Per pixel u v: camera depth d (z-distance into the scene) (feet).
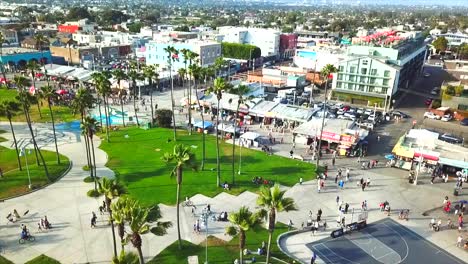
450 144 279.08
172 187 233.14
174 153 168.25
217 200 219.00
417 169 245.86
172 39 640.58
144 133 337.11
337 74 452.76
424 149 271.08
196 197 221.46
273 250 175.32
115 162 271.08
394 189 239.50
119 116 387.96
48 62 599.57
